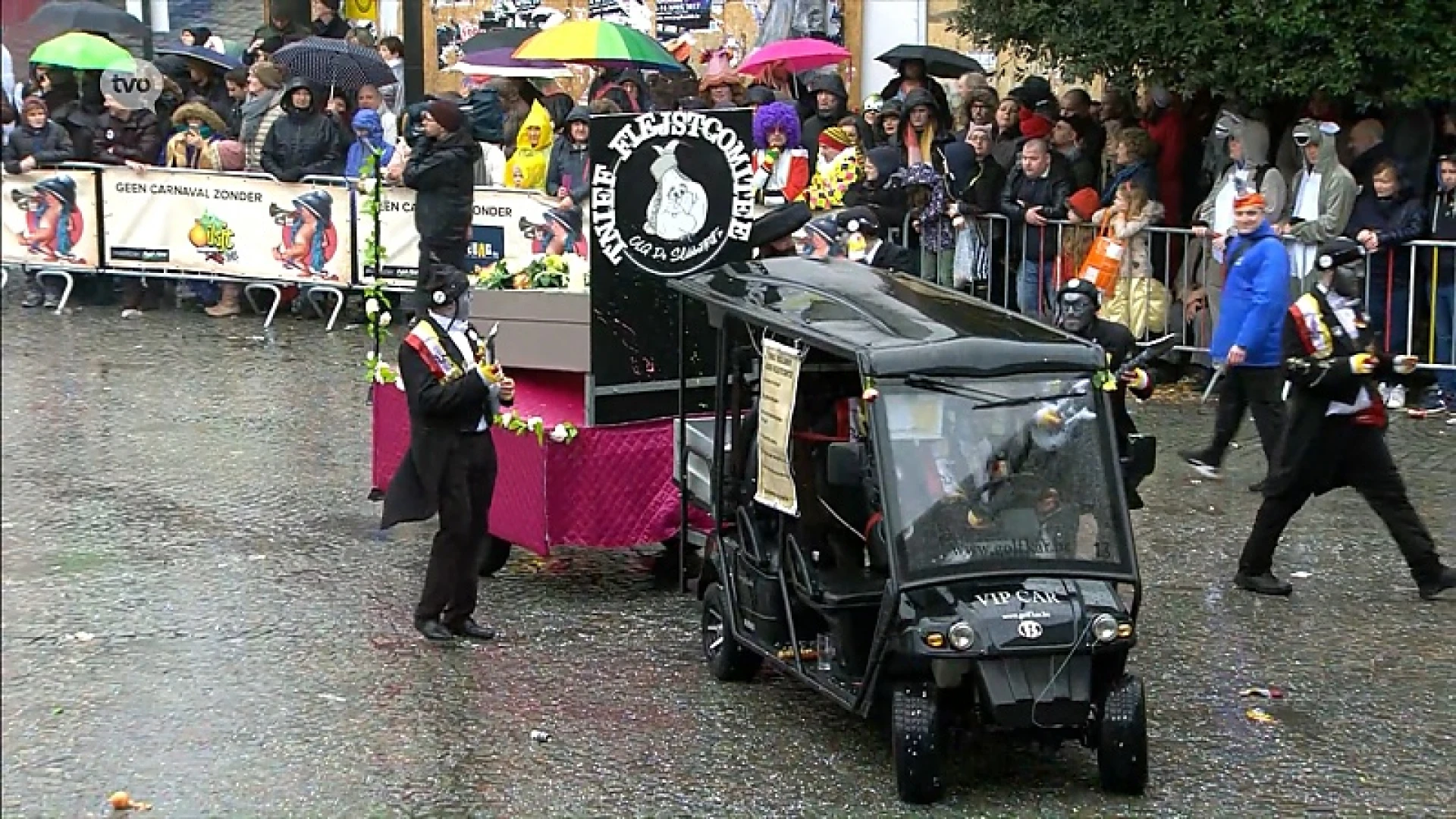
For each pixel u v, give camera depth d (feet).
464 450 30.86
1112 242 48.93
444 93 71.72
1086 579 24.86
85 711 27.76
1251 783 25.50
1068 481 25.30
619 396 34.50
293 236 58.34
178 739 26.78
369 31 74.18
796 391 26.81
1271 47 46.34
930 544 24.58
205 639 31.04
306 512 38.68
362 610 32.73
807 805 24.71
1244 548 35.99
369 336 56.85
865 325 26.53
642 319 34.53
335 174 58.34
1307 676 29.81
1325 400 32.89
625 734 27.30
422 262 54.44
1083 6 48.96
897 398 25.12
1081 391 25.72
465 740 26.94
